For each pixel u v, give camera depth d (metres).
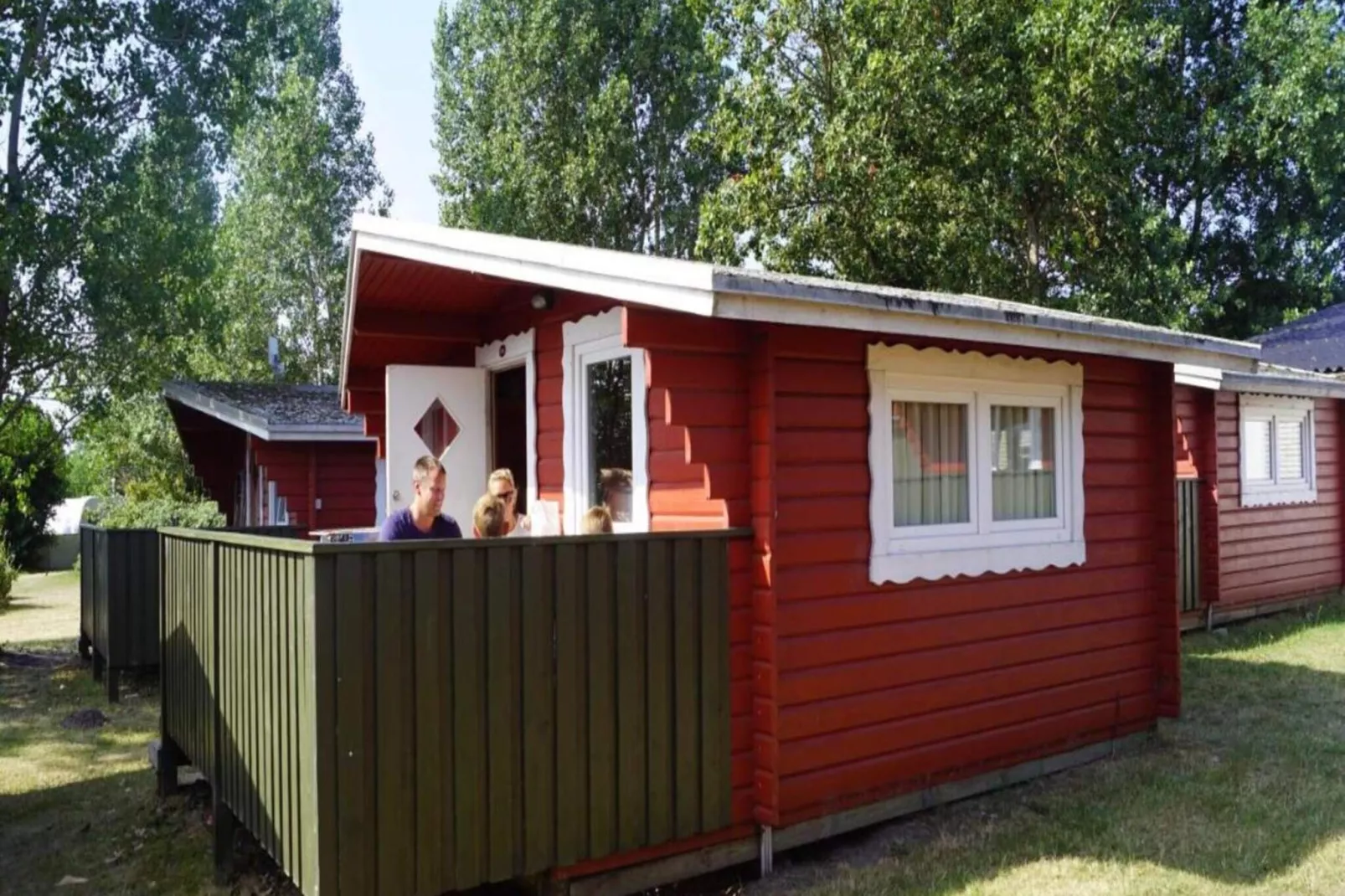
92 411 14.45
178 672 6.21
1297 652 9.87
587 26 25.78
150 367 14.45
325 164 27.56
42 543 29.34
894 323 4.78
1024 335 5.45
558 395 6.70
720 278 4.00
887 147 16.05
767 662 4.75
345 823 3.60
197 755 5.64
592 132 24.97
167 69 14.17
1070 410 6.41
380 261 6.39
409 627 3.79
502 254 5.12
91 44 13.12
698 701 4.61
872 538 5.21
